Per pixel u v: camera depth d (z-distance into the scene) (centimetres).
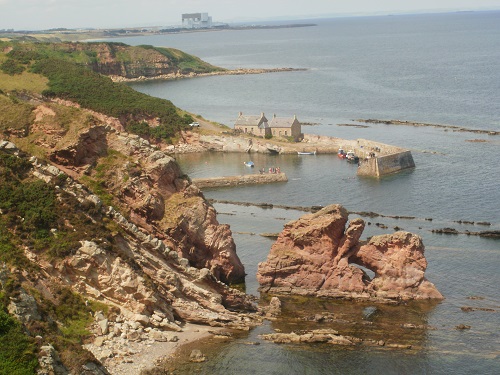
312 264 13300
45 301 10350
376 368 10319
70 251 11338
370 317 12194
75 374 8738
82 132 14188
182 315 11794
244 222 18200
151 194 13950
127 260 11712
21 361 8419
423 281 12925
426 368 10294
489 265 14462
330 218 13088
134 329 10850
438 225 17600
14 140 14475
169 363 10206
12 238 11256
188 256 14012
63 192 12400
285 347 10931
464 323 11800
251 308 12756
